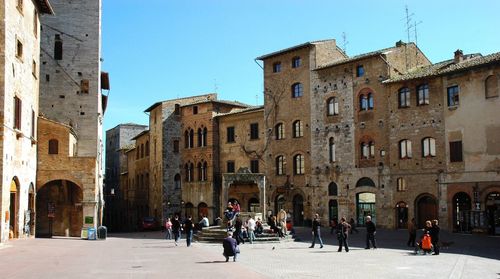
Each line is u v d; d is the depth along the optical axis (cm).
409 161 5462
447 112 5191
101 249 3538
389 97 5669
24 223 4228
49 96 5647
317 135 6275
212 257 3062
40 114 5125
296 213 6475
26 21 4228
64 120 5647
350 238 4653
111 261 2747
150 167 8175
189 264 2670
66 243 4012
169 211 7500
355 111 5953
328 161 6153
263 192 4947
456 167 5075
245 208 6875
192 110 7512
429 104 5344
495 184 4759
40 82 5634
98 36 5800
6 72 3600
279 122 6669
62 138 4972
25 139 4216
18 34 3950
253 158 6900
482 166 4872
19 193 4038
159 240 4728
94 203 4969
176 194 7581
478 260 2905
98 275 2178
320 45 6425
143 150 8694
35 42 4634
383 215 5628
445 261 2862
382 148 5691
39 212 5234
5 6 3600
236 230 4109
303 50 6488
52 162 4928
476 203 4869
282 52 6606
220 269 2461
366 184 5809
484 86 4903
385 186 5631
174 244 4141
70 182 5253
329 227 6078
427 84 5384
